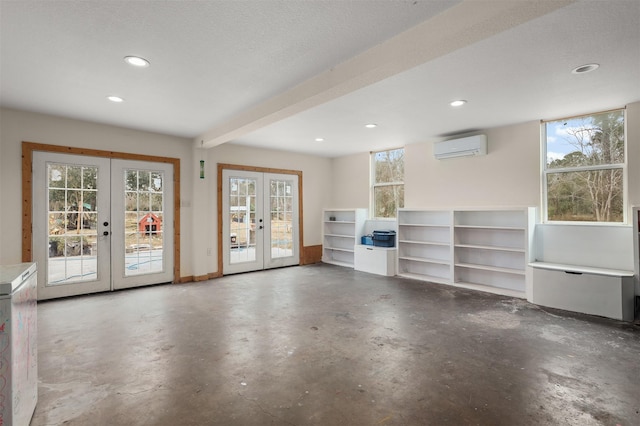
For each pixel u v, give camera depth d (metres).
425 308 4.25
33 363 2.10
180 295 4.89
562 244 4.56
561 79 3.34
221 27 2.40
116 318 3.87
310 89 3.33
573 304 4.09
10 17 2.25
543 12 1.93
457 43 2.29
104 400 2.23
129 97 3.82
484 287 5.18
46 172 4.52
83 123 4.78
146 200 5.43
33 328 2.12
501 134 5.19
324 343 3.16
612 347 3.04
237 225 6.54
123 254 5.19
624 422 1.98
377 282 5.74
